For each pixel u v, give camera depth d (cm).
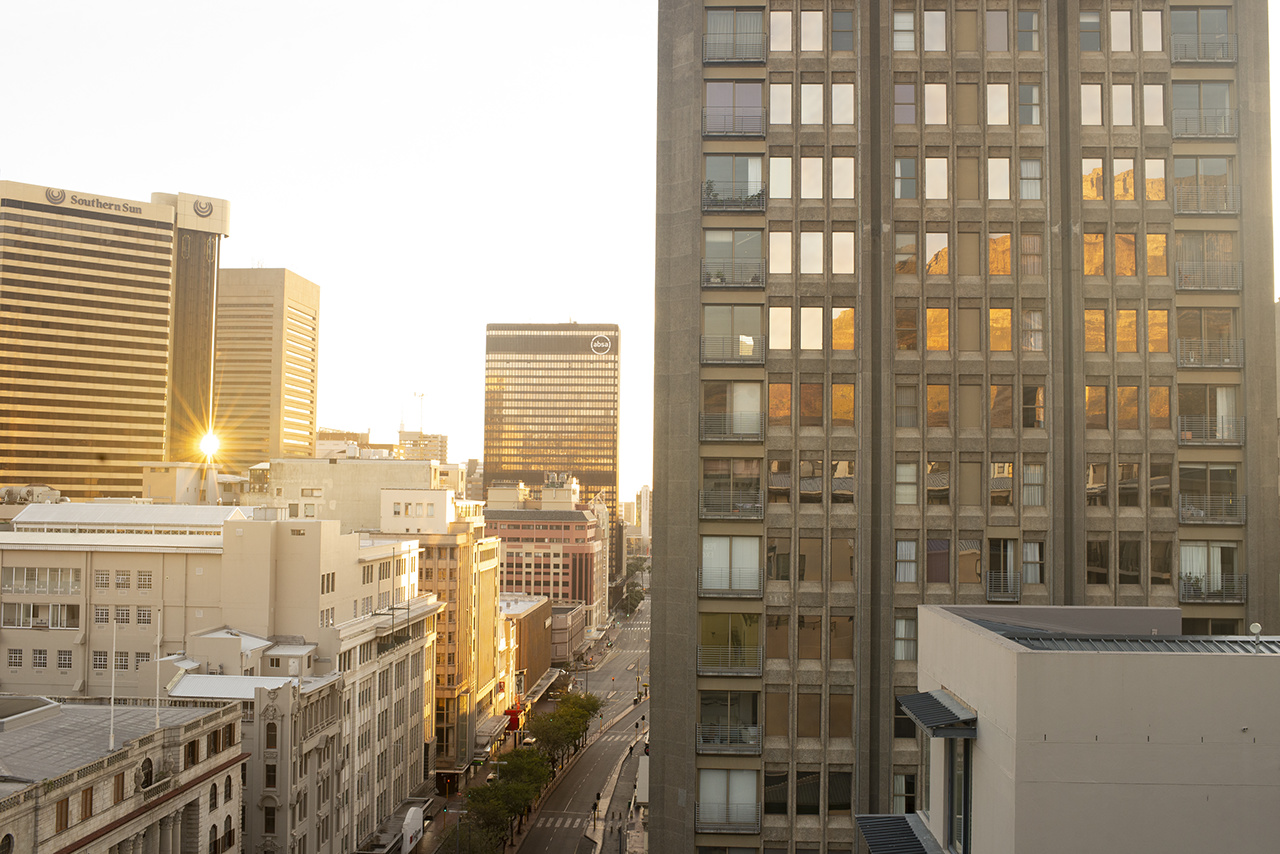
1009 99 4906
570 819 13288
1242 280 4750
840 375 4797
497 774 13262
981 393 4797
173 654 9869
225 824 7744
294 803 8725
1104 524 4709
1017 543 4709
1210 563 4688
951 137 4875
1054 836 2022
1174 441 4722
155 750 6756
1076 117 4844
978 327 4825
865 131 4862
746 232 4869
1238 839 1983
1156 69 4866
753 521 4703
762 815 4544
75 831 5734
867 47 4894
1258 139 4791
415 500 15750
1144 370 4762
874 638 4659
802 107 4928
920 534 4716
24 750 6203
